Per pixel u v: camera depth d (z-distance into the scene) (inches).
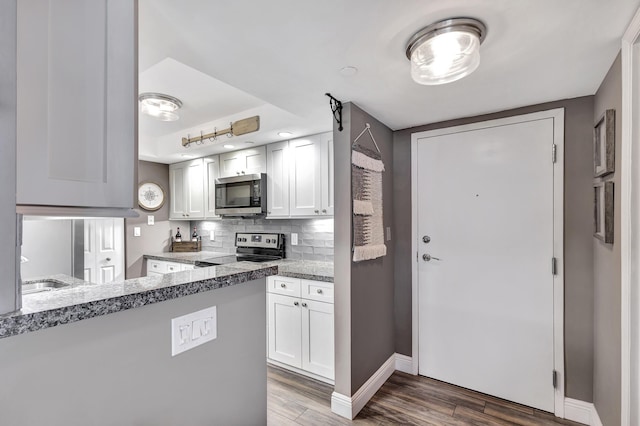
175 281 38.2
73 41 28.1
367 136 87.3
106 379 31.4
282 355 101.6
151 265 146.6
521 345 83.3
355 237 79.3
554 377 79.0
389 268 100.4
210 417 42.1
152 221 152.3
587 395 75.4
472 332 90.2
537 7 43.5
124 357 32.9
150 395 35.3
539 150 81.0
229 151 132.2
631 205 51.6
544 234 80.4
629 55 50.3
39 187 25.7
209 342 41.9
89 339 30.1
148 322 35.0
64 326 28.4
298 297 97.6
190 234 166.6
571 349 77.3
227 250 150.7
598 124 66.5
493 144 87.3
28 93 25.2
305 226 124.1
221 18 45.4
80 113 28.5
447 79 55.9
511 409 81.5
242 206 123.4
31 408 26.5
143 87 85.3
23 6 25.1
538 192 81.2
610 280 61.5
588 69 61.9
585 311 75.6
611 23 47.2
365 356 85.3
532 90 72.2
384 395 88.6
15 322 24.0
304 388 92.2
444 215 94.7
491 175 87.5
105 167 30.2
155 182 153.3
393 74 63.7
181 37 50.2
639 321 50.6
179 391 38.3
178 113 107.0
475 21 46.3
